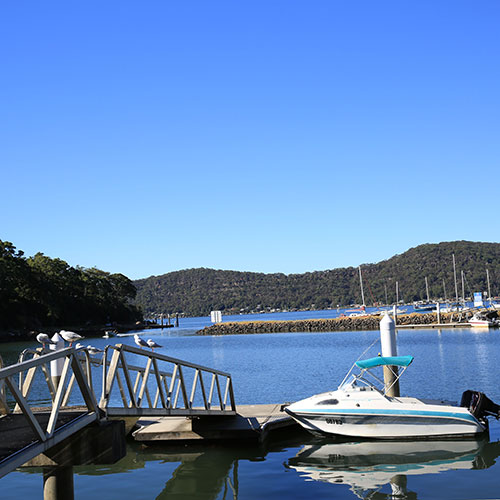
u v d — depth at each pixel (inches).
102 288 6348.4
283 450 700.0
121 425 440.5
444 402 781.9
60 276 5689.0
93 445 415.5
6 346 3422.7
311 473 602.5
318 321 4377.5
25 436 375.6
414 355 1921.8
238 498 529.3
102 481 587.5
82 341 3779.5
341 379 1401.3
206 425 754.2
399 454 668.1
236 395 1203.9
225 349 2760.8
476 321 3609.7
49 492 417.7
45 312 4884.4
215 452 697.6
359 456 665.6
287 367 1722.4
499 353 1892.2
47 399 1176.2
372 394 753.6
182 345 3302.2
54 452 414.0
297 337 3612.2
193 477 596.1
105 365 510.0
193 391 738.2
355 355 2078.0
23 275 4734.3
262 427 737.6
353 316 4800.7
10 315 4411.9
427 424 729.0
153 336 4650.6
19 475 613.3
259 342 3260.3
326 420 748.0
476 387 1178.6
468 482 554.6
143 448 724.0
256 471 613.3
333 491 542.3
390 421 733.3
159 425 767.1
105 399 506.9
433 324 3789.4
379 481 568.1
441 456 653.3
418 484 553.9
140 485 572.4
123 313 6579.7
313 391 1226.6
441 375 1379.2
